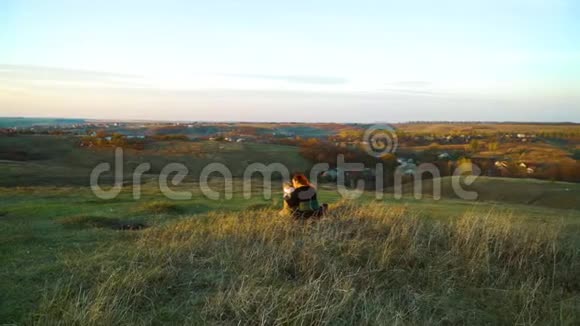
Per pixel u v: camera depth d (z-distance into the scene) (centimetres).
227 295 574
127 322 500
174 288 610
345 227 895
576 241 870
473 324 555
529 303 607
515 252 792
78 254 744
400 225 889
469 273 712
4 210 1348
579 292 671
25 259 713
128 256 729
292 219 951
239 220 1030
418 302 596
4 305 532
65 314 496
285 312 528
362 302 579
